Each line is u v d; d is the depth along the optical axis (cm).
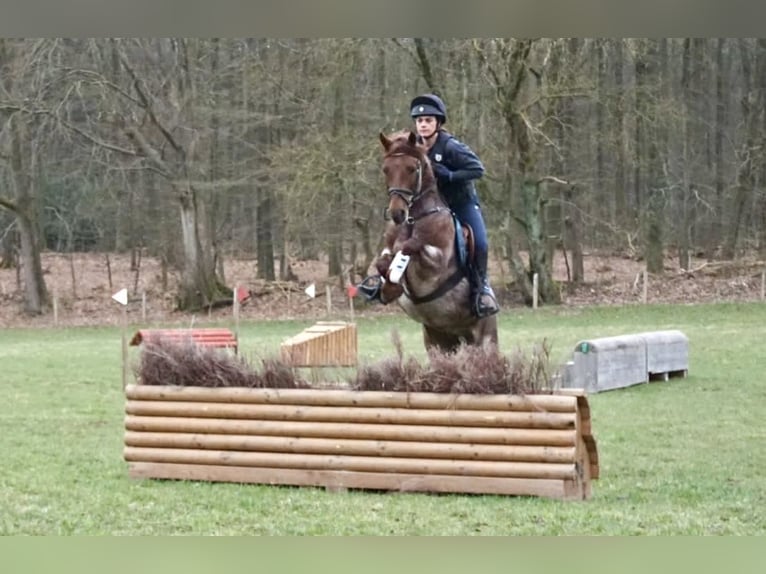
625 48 2897
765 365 1784
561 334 2381
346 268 3500
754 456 960
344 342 1705
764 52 3378
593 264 3697
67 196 3791
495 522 651
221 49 3334
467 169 822
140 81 3178
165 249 3619
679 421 1201
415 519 661
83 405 1383
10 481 808
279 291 3484
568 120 3356
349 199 3155
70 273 3859
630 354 1531
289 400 780
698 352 1988
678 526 643
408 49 3047
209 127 3341
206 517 672
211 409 796
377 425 760
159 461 810
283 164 3084
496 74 3020
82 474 845
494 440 738
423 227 795
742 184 3438
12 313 3409
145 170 3531
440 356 765
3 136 3359
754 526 648
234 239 3984
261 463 785
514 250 3250
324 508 699
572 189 3331
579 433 749
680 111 3130
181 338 842
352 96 3216
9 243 4025
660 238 3416
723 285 3278
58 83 3191
